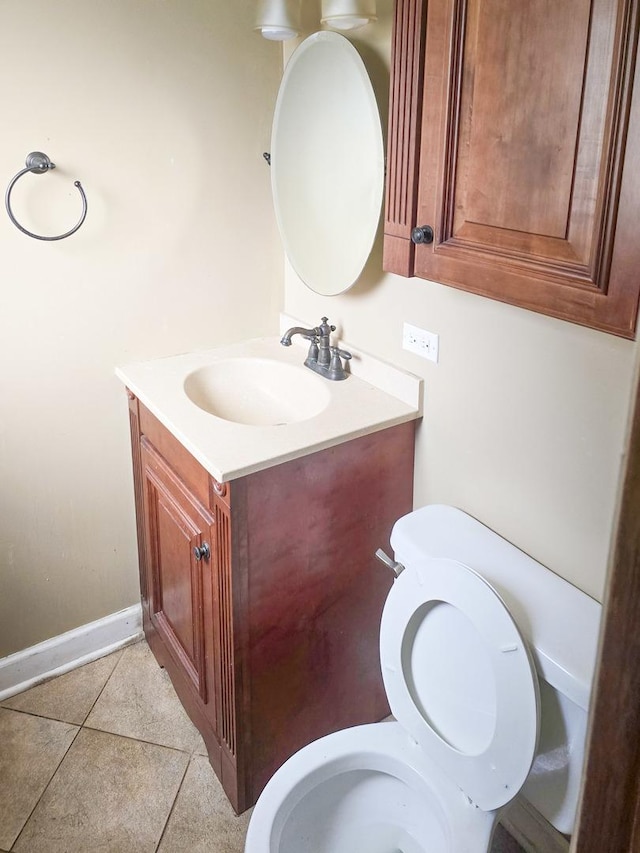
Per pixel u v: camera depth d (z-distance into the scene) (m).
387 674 1.51
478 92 1.15
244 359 2.06
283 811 1.38
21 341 1.85
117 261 1.92
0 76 1.64
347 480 1.69
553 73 1.02
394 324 1.79
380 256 1.79
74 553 2.11
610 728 0.50
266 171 2.07
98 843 1.69
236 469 1.48
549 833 1.65
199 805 1.79
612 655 0.49
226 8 1.86
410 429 1.78
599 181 1.00
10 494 1.95
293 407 1.98
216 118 1.94
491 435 1.58
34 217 1.77
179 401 1.78
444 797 1.40
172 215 1.96
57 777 1.85
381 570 1.85
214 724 1.81
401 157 1.37
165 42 1.80
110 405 2.03
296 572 1.68
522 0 1.04
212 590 1.67
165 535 1.93
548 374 1.41
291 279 2.18
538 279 1.12
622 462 0.47
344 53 1.63
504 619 1.22
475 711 1.35
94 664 2.20
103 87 1.76
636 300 0.99
